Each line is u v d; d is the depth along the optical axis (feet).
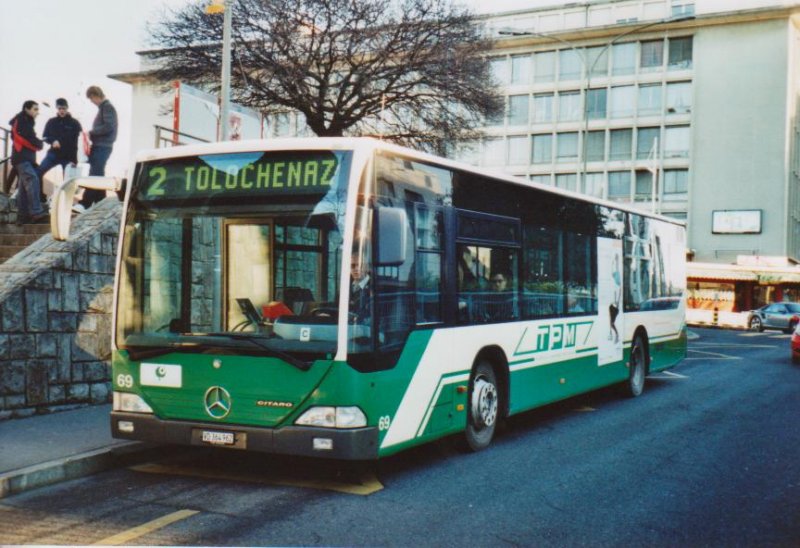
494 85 91.50
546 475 24.88
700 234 204.13
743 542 18.44
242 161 23.24
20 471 21.84
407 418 23.72
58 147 43.70
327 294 21.79
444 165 26.22
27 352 30.35
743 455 28.45
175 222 23.61
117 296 24.02
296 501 21.30
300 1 82.58
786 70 197.57
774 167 197.98
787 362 69.72
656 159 207.31
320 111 85.56
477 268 27.96
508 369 29.91
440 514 20.29
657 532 19.08
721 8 204.74
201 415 22.70
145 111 223.92
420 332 24.43
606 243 39.86
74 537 17.81
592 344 37.88
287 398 21.72
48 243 33.09
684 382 52.80
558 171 216.54
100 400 33.83
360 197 22.16
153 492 21.99
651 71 208.85
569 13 217.97
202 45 84.64
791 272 154.71
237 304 22.76
